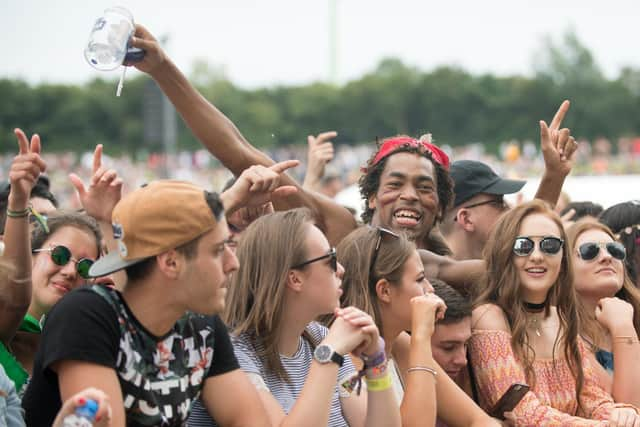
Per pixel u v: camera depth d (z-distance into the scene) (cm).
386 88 5331
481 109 5281
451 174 584
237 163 436
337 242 504
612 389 468
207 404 328
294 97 5384
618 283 501
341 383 383
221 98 5169
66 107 4759
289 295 363
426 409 382
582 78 5381
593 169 3394
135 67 404
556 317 466
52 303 394
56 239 396
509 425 433
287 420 330
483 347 444
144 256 298
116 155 4600
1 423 309
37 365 303
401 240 417
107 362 296
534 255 449
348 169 3070
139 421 304
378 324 412
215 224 302
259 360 360
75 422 269
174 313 306
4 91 4775
